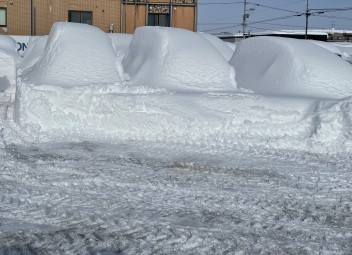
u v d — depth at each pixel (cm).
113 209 520
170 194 576
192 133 872
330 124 847
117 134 884
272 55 1084
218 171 684
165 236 455
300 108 895
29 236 447
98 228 470
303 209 543
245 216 515
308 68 1016
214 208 535
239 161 739
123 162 713
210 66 1044
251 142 841
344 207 554
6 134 865
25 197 548
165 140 855
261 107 891
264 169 701
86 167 678
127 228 471
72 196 557
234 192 593
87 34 1122
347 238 468
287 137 845
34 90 927
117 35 1412
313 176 672
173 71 1024
